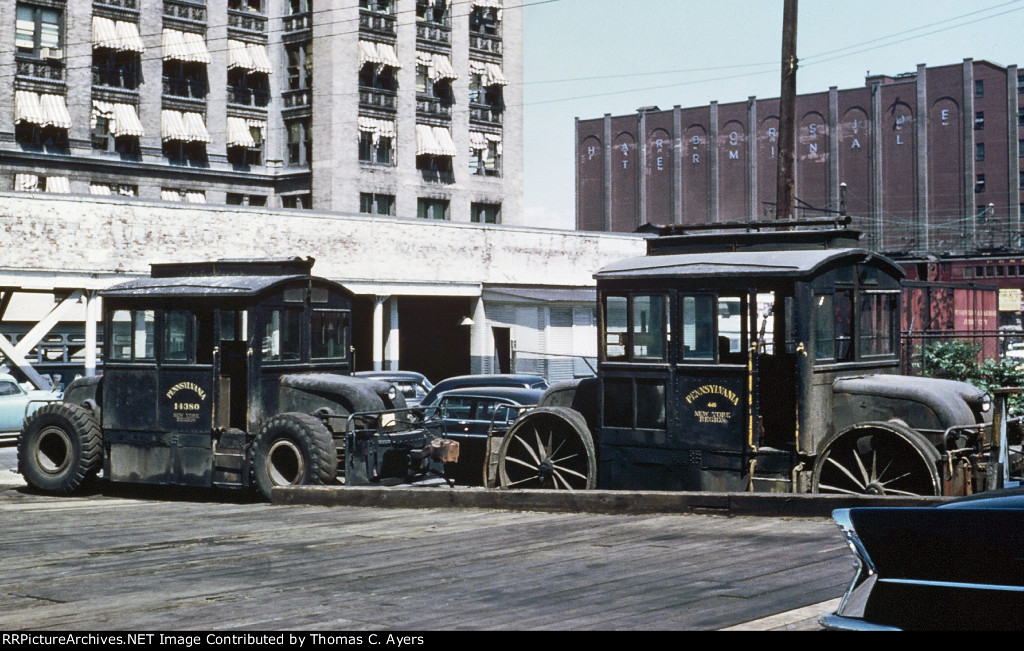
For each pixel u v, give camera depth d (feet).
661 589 26.23
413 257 133.39
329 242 124.77
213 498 53.93
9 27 146.10
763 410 44.21
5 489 59.26
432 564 30.83
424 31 185.47
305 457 49.42
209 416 52.06
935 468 38.81
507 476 50.96
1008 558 14.26
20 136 148.87
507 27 200.44
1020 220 257.34
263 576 29.37
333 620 23.63
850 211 272.72
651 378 45.47
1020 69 262.88
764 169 280.92
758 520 37.60
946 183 263.08
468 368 147.43
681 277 44.62
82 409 55.83
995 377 74.74
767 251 45.29
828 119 274.98
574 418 48.44
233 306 51.80
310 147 175.11
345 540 36.22
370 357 141.08
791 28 72.95
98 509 48.62
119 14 157.99
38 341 107.14
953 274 201.87
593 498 41.55
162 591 27.43
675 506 39.91
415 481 53.83
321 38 172.55
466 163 192.24
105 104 156.76
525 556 31.86
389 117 179.83
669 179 295.48
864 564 15.40
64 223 104.99
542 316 147.02
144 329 54.34
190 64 168.04
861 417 42.32
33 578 29.71
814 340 41.86
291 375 53.11
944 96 262.88
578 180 311.68
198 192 168.76
